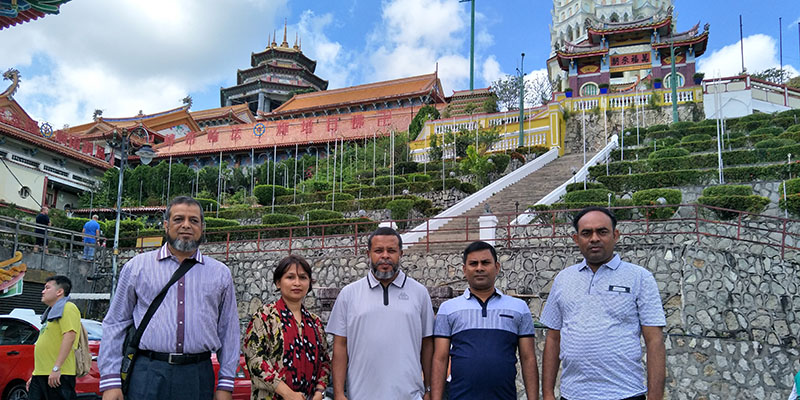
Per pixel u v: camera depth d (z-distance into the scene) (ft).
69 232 61.52
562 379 15.65
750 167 69.05
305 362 16.42
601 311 15.16
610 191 66.54
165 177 128.57
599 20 235.81
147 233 71.72
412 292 17.12
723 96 122.93
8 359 29.04
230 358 15.26
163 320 14.38
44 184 99.66
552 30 252.01
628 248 42.19
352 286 17.37
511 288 45.75
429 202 78.95
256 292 54.95
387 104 189.57
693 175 70.69
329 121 156.15
